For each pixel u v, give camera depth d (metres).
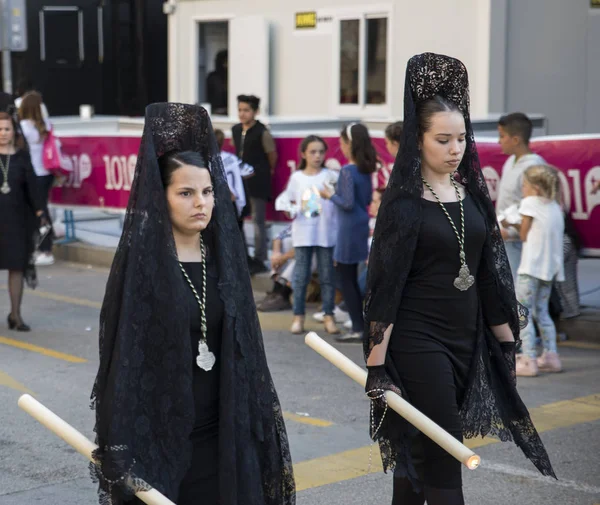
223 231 5.41
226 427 5.23
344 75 23.17
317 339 6.37
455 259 6.31
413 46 21.64
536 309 12.23
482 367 6.48
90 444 5.27
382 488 8.48
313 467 9.00
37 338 14.55
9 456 9.37
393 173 6.32
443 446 5.72
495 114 20.53
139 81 31.98
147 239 5.15
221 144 16.91
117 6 32.12
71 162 21.53
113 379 5.05
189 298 5.22
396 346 6.33
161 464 5.09
